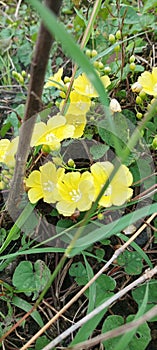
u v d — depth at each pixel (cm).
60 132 20
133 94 23
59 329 20
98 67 22
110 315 19
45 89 26
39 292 20
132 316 18
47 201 19
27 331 20
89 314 16
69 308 20
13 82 29
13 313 20
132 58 23
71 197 19
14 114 25
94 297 18
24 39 29
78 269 20
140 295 19
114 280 19
